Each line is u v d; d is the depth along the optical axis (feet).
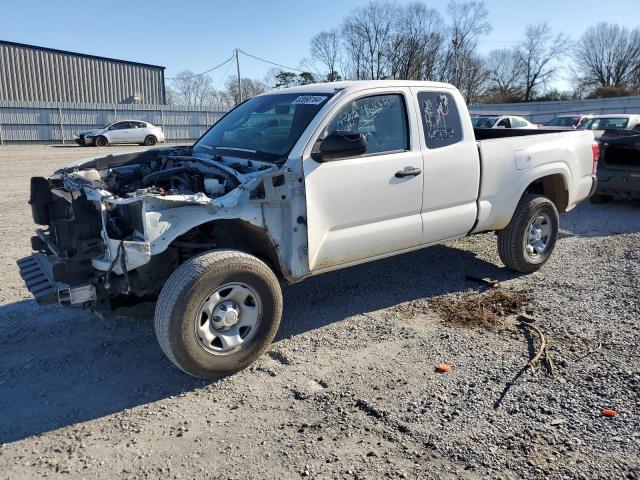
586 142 20.79
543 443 9.91
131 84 134.41
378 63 161.38
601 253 22.18
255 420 10.80
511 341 14.11
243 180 12.70
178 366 11.91
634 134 30.73
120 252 11.53
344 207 14.03
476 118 68.54
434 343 14.06
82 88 127.34
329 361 13.19
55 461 9.63
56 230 11.60
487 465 9.33
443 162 15.93
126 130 96.94
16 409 11.28
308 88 15.79
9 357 13.48
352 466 9.36
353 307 16.61
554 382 11.99
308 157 13.35
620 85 231.71
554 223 19.47
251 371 12.80
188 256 13.48
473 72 184.85
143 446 10.03
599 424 10.44
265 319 12.80
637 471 9.14
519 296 17.29
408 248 16.14
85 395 11.83
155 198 11.38
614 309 16.02
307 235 13.42
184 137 122.11
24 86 119.34
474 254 21.98
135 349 13.96
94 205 12.09
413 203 15.47
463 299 17.15
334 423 10.62
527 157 18.26
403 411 10.98
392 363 13.03
